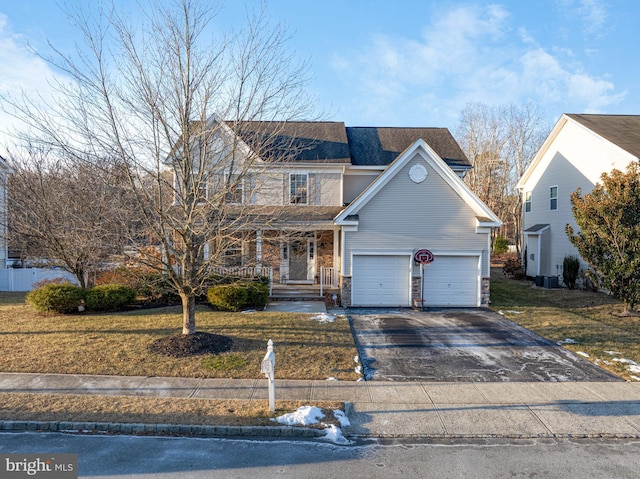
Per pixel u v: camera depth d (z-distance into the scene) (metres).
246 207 9.98
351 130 21.47
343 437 6.06
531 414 6.84
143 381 7.93
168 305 14.48
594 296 18.03
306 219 15.55
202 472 5.09
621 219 13.80
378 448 5.78
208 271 9.74
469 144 43.78
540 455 5.63
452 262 15.68
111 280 16.06
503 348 10.41
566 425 6.49
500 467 5.31
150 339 10.23
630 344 10.59
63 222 11.85
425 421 6.57
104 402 6.95
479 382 8.22
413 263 15.48
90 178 10.72
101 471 5.08
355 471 5.17
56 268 17.28
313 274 19.14
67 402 6.92
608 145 18.52
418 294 15.47
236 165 10.14
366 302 15.63
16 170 13.79
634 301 14.10
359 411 6.90
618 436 6.20
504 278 25.88
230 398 7.25
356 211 15.45
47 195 13.20
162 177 9.20
